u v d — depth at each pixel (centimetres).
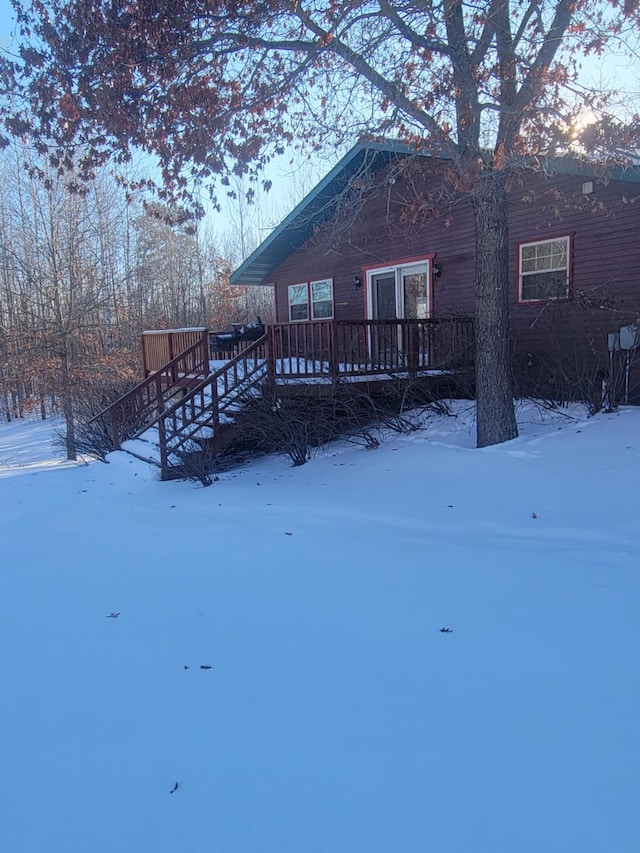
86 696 262
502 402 708
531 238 980
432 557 416
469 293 1097
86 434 1092
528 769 199
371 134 705
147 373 1188
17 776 210
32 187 2084
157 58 664
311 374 823
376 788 194
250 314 3522
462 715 232
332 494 609
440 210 921
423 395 920
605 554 397
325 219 1273
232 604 357
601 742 212
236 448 876
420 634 304
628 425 688
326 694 253
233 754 216
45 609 362
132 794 197
